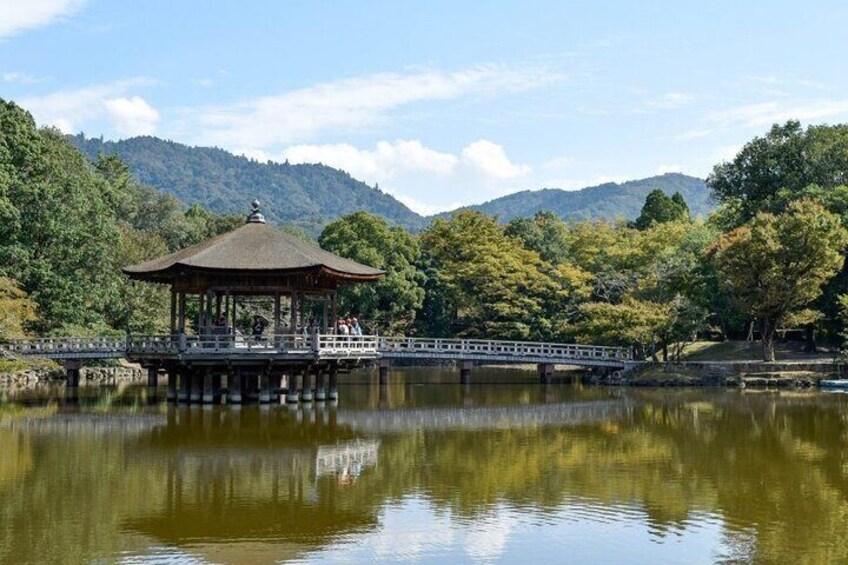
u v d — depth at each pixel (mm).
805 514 25859
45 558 21750
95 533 23875
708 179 97562
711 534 23875
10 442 37312
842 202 76250
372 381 71562
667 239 91625
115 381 69938
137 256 80312
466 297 97438
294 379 50906
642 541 23250
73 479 30266
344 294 94688
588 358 67188
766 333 70062
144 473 31391
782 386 64688
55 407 48906
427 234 110250
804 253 65938
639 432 41469
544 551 22469
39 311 63719
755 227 67562
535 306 86625
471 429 42281
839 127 90625
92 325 68375
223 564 21438
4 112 68000
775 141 92000
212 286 49625
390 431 41469
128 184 142000
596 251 99625
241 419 44469
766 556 22062
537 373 81500
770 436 40250
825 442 38406
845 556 21969
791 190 85812
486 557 22000
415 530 24297
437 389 63156
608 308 70750
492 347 68125
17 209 62938
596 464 33406
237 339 48719
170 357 47906
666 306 70125
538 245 105625
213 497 27891
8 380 63312
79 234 67750
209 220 122875
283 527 24500
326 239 100562
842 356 68000
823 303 74250
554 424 44188
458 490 28938
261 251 49938
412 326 100125
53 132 88562
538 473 31625
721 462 33719
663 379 65875
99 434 39562
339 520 25266
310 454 35250
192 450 35875
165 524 24766
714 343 82625
